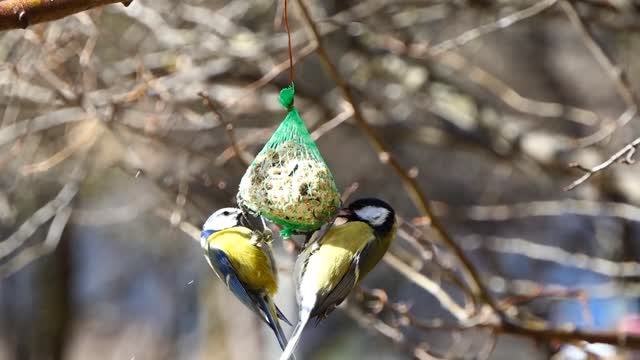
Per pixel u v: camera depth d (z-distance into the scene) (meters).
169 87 12.02
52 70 11.88
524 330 9.45
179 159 12.13
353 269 7.90
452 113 13.66
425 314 16.97
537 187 17.16
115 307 20.80
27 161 12.60
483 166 17.42
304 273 7.87
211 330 16.31
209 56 12.70
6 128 11.88
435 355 10.89
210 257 8.18
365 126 9.14
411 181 9.23
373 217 8.50
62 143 12.91
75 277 18.19
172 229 11.11
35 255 12.26
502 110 15.79
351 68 13.73
